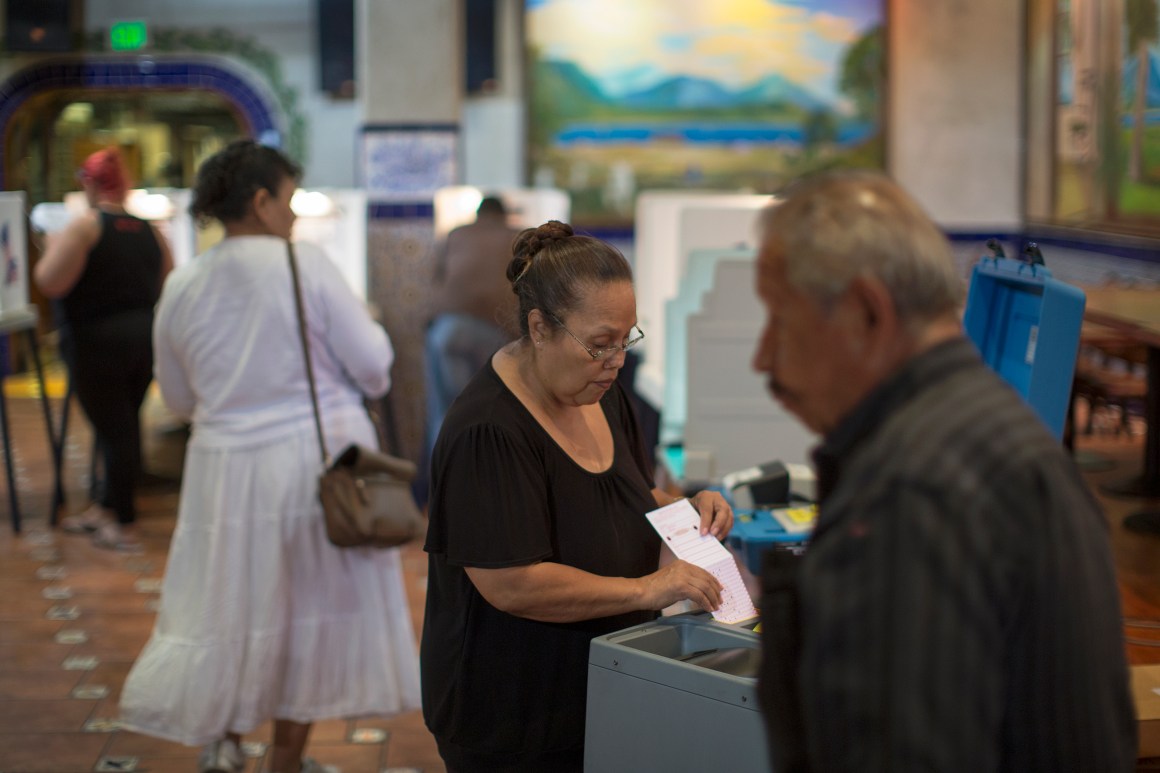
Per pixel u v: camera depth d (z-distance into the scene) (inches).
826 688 44.1
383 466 120.6
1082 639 43.8
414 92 292.2
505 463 77.9
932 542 42.8
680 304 175.6
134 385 226.5
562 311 78.9
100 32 374.0
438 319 230.4
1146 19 247.6
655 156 339.0
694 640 77.2
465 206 252.4
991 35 327.0
